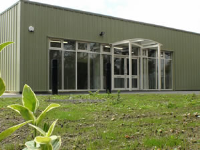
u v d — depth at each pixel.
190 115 4.84
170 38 18.06
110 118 4.58
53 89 9.88
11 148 2.65
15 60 11.82
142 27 16.45
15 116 4.54
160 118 4.56
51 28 12.54
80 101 7.42
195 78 19.77
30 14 11.87
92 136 3.22
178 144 2.89
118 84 15.51
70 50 13.29
